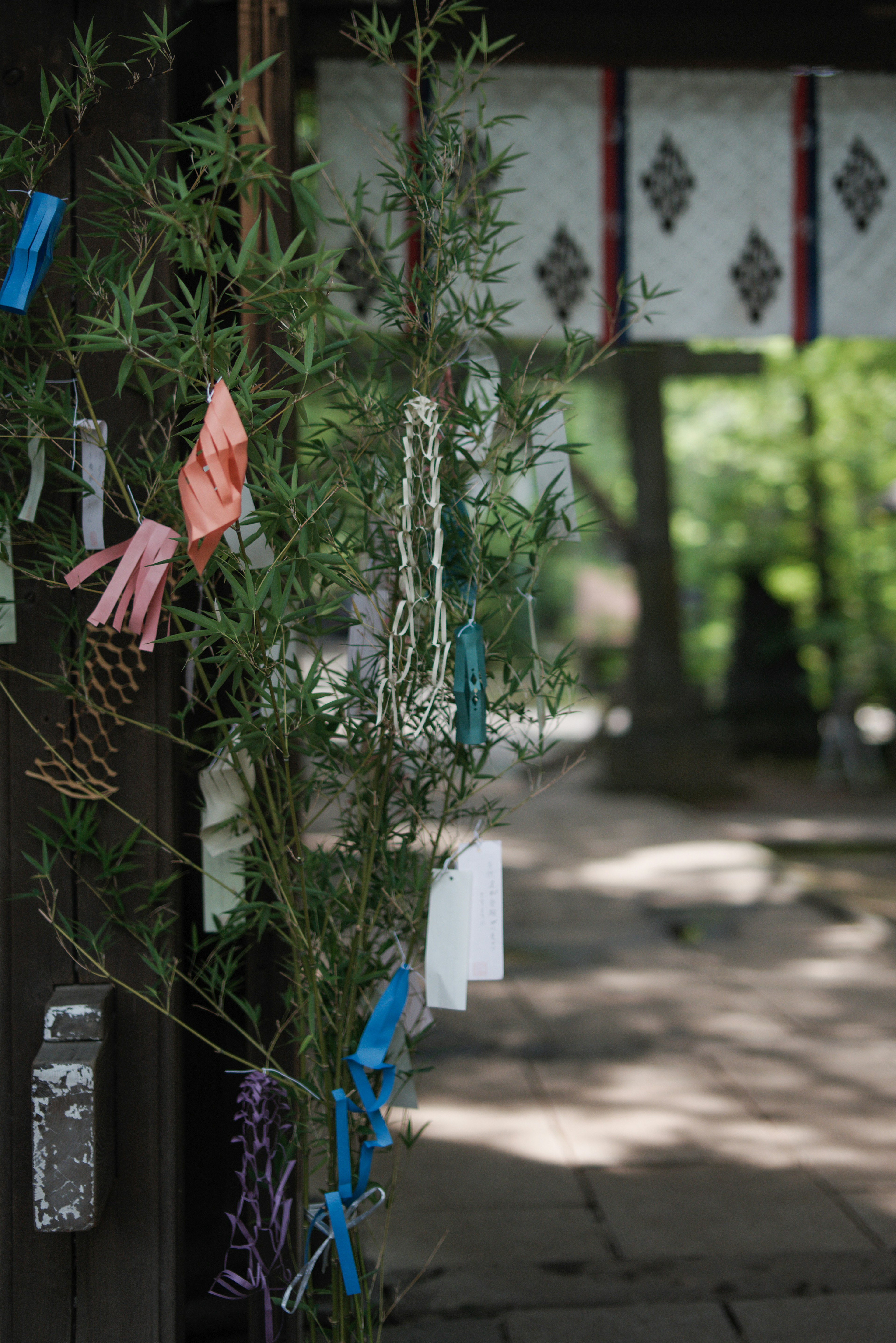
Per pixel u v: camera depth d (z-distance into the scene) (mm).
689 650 15695
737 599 14617
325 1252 1960
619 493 14258
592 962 5406
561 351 1746
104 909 1751
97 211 1704
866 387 13539
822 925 6113
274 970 1966
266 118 1873
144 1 1716
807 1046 4250
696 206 3195
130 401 1718
